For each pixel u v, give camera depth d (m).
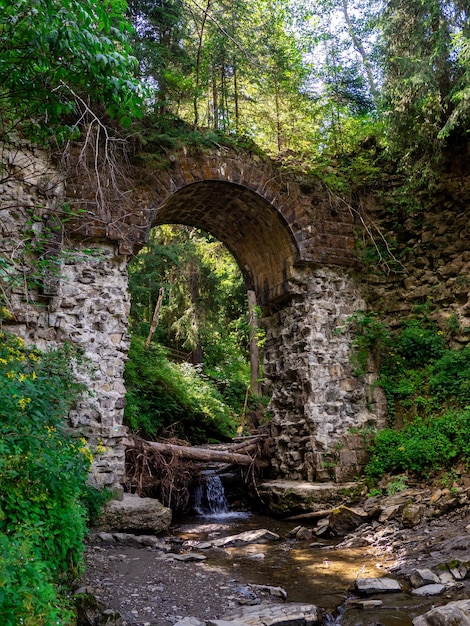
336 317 11.18
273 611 4.88
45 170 8.31
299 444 10.88
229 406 19.75
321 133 12.21
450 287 10.73
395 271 11.38
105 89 5.27
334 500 9.79
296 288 11.19
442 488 8.77
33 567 3.17
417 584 5.63
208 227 12.61
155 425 13.31
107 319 8.86
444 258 10.98
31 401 4.43
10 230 7.82
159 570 6.09
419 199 11.38
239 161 10.53
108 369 8.75
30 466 4.04
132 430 11.82
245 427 17.05
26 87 5.32
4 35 4.87
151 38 11.60
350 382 10.98
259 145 11.62
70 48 4.82
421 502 8.48
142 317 20.91
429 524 7.76
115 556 6.51
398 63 10.08
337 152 12.01
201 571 6.28
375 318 11.41
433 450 9.34
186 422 14.95
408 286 11.30
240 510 11.53
